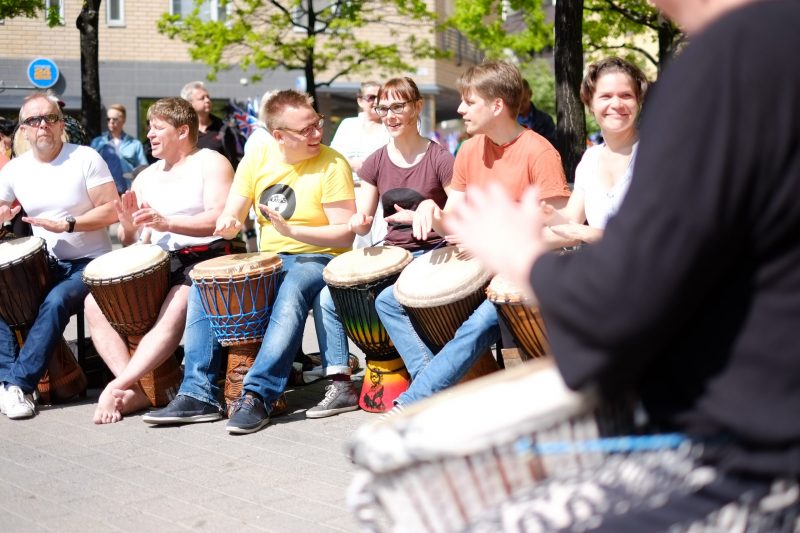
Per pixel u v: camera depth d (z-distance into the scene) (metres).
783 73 1.19
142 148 12.73
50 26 12.70
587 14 13.27
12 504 3.85
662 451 1.34
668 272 1.20
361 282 4.89
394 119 5.11
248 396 4.96
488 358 4.85
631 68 4.21
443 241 5.25
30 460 4.50
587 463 1.42
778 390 1.24
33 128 5.65
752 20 1.22
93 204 5.75
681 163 1.20
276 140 5.36
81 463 4.43
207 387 5.17
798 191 1.20
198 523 3.58
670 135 1.22
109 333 5.55
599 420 1.43
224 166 5.58
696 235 1.20
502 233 1.41
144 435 4.92
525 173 4.57
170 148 5.54
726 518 1.28
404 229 5.27
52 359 5.69
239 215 5.44
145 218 5.22
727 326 1.27
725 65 1.20
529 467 1.44
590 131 19.25
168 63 21.81
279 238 5.45
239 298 5.01
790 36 1.20
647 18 11.49
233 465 4.33
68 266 5.75
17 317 5.57
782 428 1.22
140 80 21.70
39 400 5.75
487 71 4.53
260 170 5.44
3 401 5.41
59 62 20.83
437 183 5.15
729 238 1.21
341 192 5.33
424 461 1.45
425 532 1.48
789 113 1.19
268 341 5.03
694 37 1.26
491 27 14.80
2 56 20.55
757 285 1.24
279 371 5.03
